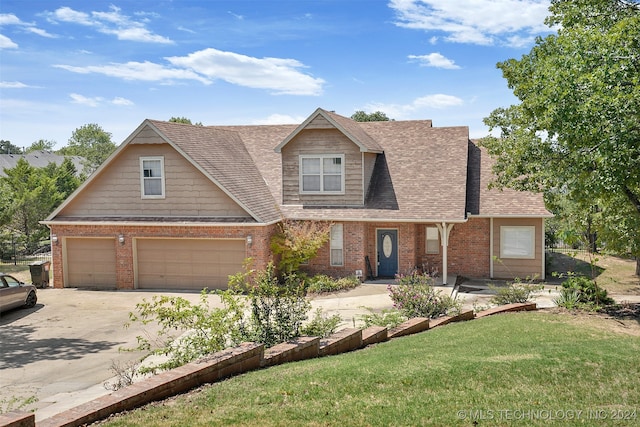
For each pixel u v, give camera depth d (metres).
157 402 8.33
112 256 24.52
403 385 8.98
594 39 14.05
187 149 23.72
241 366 9.95
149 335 16.66
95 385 12.29
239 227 22.84
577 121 13.94
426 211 23.75
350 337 12.47
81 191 24.61
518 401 8.35
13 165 74.44
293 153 25.36
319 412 7.85
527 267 24.92
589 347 11.57
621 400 8.52
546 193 19.02
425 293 16.38
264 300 13.02
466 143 27.03
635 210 17.23
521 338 12.72
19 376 13.05
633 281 24.77
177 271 23.94
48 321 18.64
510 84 20.25
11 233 36.28
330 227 24.52
